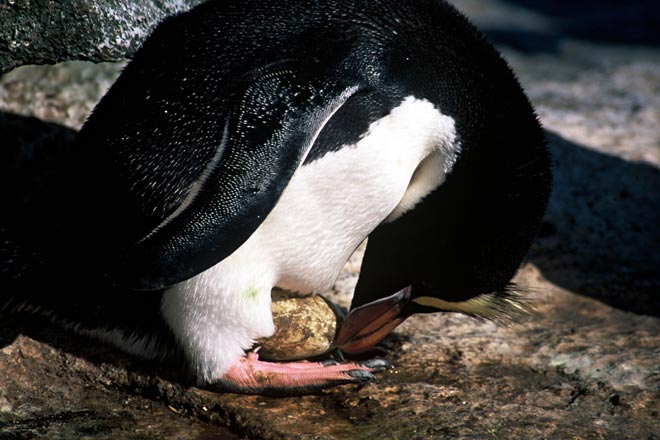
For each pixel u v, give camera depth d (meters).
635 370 6.60
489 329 7.17
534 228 6.38
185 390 6.06
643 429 5.91
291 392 6.03
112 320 6.20
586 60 14.20
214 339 5.92
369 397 6.11
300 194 5.78
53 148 8.29
